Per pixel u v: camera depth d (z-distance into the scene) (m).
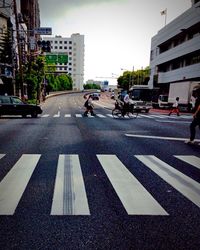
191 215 3.17
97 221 2.96
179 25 40.50
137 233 2.72
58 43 156.62
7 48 30.30
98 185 4.20
